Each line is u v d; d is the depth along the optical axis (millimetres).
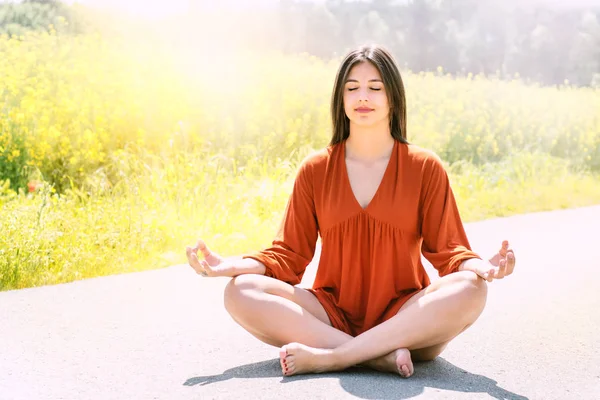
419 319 2625
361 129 2898
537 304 3943
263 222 6336
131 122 7566
